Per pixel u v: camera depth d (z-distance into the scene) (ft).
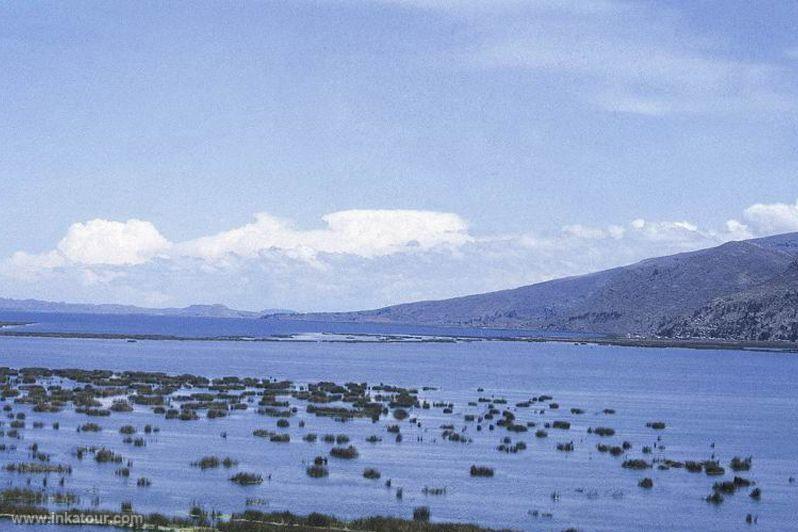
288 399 347.15
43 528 141.90
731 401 405.59
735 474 219.61
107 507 158.40
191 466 200.64
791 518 176.14
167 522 145.28
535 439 260.42
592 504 181.57
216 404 311.47
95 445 222.89
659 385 489.26
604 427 292.61
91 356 602.03
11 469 186.70
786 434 293.84
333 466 208.44
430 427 277.44
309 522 149.18
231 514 154.81
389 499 177.27
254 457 214.90
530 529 159.43
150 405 311.27
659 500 187.73
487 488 191.72
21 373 411.95
